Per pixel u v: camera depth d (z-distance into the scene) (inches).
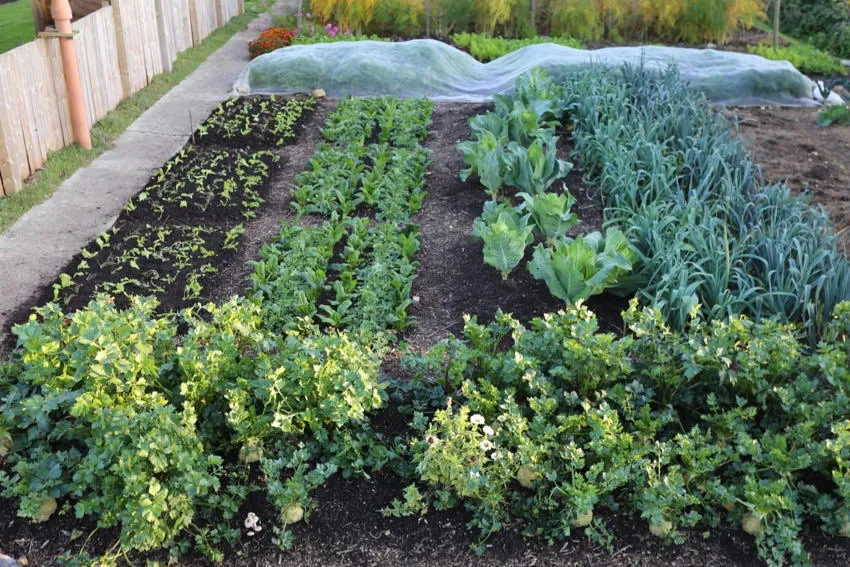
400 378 188.7
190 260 246.7
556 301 225.5
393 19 550.3
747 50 519.5
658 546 145.8
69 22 320.2
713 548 145.5
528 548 145.9
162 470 142.3
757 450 149.2
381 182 293.9
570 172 315.0
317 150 349.1
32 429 156.6
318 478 152.8
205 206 284.0
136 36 418.0
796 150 342.0
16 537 146.6
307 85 429.4
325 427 165.2
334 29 536.4
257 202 290.5
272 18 614.5
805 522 149.8
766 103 412.5
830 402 154.5
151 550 144.0
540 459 153.6
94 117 367.9
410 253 245.1
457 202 291.4
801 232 232.2
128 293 226.7
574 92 364.8
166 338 172.1
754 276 227.3
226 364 164.7
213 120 375.9
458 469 146.9
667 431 166.6
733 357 169.0
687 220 238.4
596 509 151.9
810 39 569.3
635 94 358.0
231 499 150.3
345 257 243.6
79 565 139.2
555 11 540.7
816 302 201.9
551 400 155.5
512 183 284.7
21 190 293.7
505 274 234.5
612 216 270.2
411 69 426.0
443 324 215.9
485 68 451.2
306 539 147.2
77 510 140.6
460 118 388.8
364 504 153.9
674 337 171.6
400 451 160.4
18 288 230.5
